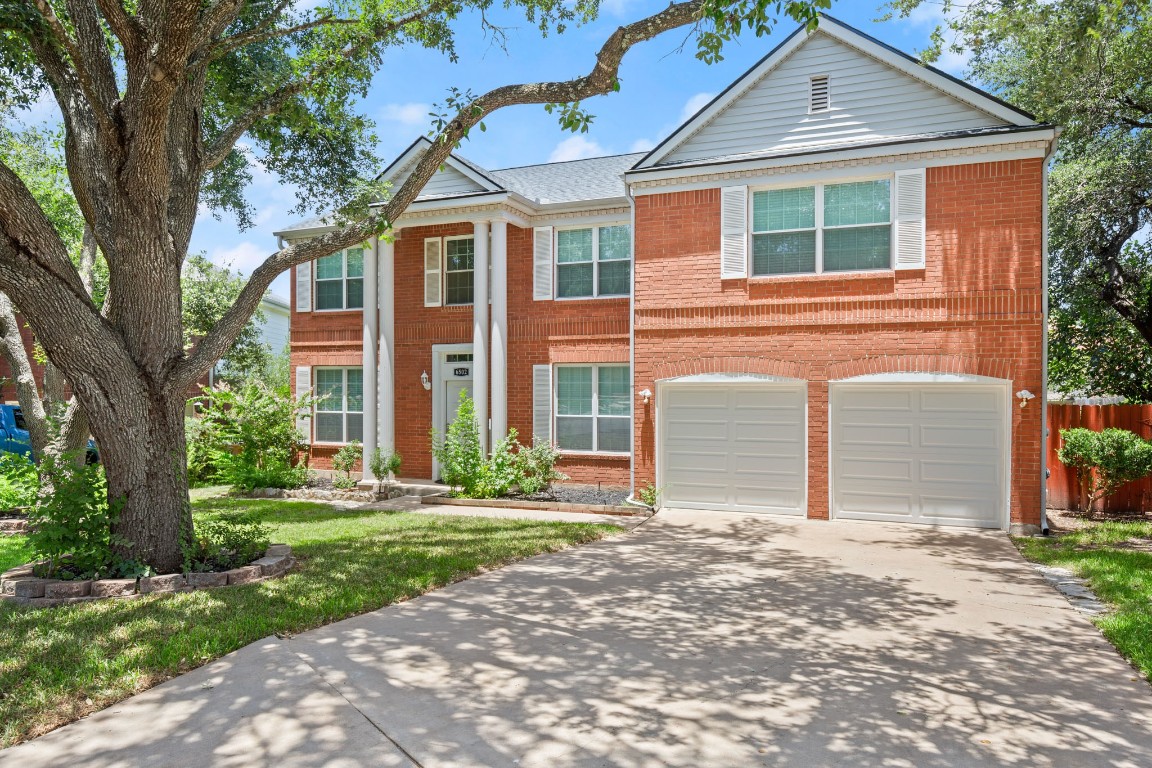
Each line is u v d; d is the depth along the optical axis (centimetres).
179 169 805
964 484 1105
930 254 1112
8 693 442
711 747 390
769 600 692
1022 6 1153
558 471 1446
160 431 723
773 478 1211
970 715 434
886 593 721
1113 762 377
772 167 1193
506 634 578
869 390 1155
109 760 369
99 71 724
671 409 1277
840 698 457
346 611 625
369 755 376
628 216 1444
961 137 1081
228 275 2611
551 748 387
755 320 1209
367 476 1550
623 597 698
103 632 545
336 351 1717
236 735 396
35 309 657
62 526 675
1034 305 1058
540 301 1511
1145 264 1612
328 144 1226
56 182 1522
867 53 1160
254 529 820
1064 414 1341
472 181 1472
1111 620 612
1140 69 1262
